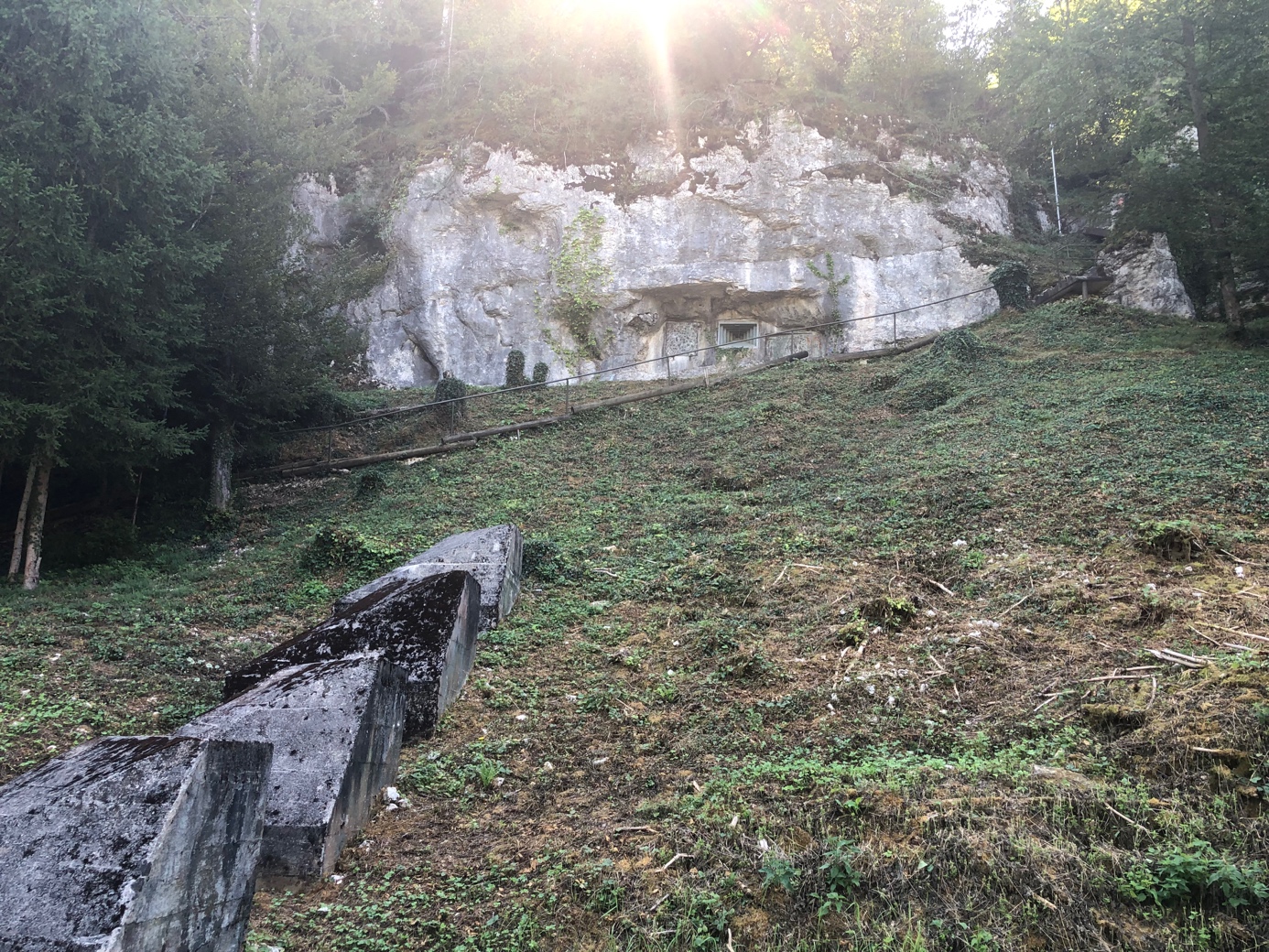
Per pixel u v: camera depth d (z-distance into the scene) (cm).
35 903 358
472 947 467
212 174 1497
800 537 1174
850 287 2616
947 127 2880
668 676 852
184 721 765
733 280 2620
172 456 1482
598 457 1850
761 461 1642
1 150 1256
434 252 2673
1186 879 439
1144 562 905
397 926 491
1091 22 2116
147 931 369
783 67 2881
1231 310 1842
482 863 552
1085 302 2195
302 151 1920
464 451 1967
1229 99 1764
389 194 2766
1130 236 2305
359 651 789
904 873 469
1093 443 1292
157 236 1430
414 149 2814
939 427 1584
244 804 442
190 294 1567
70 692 809
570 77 2878
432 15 3319
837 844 494
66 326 1309
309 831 546
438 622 807
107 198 1351
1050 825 502
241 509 1792
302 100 2061
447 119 2861
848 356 2281
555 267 2642
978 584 934
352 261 2664
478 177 2670
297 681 636
